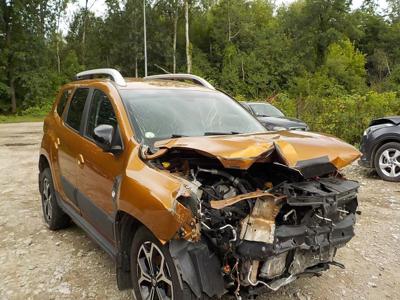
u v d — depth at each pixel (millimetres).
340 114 14727
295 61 56000
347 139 14125
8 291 3971
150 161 3400
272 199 2941
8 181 8820
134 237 3406
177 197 2887
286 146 3184
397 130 8312
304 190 3098
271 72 55375
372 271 4387
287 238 2982
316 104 17875
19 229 5688
